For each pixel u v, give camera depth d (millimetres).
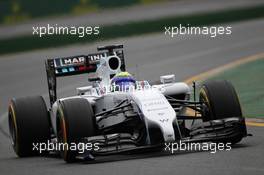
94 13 142625
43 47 122688
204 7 148750
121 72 36344
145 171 28672
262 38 105375
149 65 86500
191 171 27953
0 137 48906
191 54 94250
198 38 113625
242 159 29812
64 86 76562
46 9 141750
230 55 89375
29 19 140625
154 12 143125
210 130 32844
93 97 36594
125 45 112812
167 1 155000
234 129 32594
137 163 30797
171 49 102188
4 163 36281
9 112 39000
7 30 135500
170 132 30953
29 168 33094
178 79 72500
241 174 26578
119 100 34281
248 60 81625
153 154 33312
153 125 31516
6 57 119938
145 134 31984
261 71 70000
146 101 32531
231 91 34812
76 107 32812
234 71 72938
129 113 33594
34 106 38125
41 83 81438
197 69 78875
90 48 113875
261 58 82125
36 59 108812
